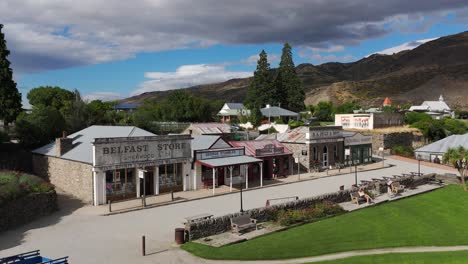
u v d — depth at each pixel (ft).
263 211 95.04
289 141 177.68
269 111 353.31
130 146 114.93
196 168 130.93
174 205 109.29
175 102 339.98
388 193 129.08
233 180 142.00
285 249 74.90
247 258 69.92
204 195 121.49
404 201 121.19
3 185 92.27
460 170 147.23
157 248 74.79
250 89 415.23
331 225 93.45
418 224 96.89
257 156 149.18
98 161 108.37
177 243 77.51
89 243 77.15
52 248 74.08
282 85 413.80
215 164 127.44
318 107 447.83
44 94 302.45
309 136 171.12
